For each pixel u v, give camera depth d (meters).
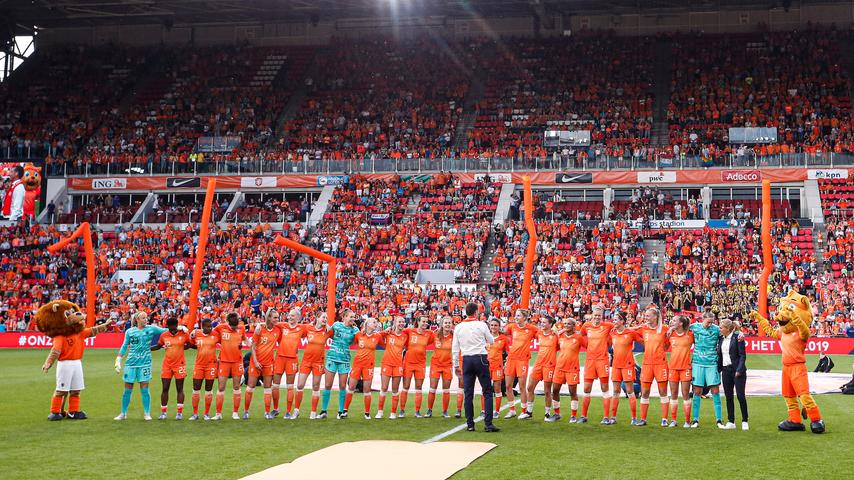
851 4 55.31
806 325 12.98
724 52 53.62
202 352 14.34
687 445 11.63
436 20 61.12
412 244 41.69
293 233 43.44
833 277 36.50
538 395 18.56
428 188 45.78
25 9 58.03
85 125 53.19
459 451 10.89
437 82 55.25
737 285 35.72
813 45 52.72
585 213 43.84
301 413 15.55
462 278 38.94
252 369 14.62
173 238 43.28
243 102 54.59
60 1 54.50
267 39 62.69
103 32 63.62
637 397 17.67
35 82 57.62
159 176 48.25
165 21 61.75
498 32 60.41
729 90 50.25
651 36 56.38
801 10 55.94
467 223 42.56
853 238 38.19
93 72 58.38
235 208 47.44
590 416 15.16
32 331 37.03
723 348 13.47
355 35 61.94
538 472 9.64
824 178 42.91
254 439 12.12
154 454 10.82
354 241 42.12
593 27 58.81
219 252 42.06
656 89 52.22
